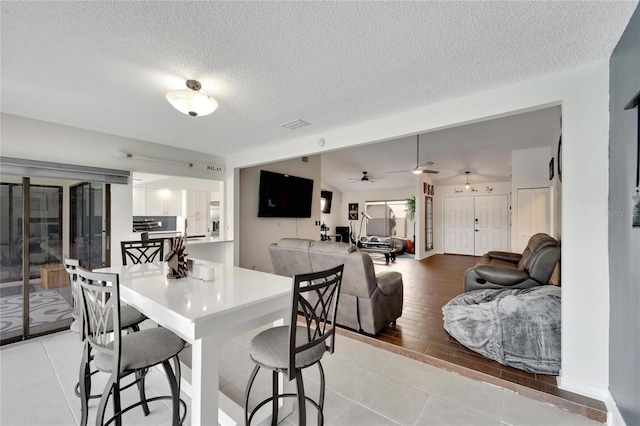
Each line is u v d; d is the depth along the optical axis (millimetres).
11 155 2885
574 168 2008
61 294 3246
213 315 1390
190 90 2139
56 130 3168
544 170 5281
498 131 4727
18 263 2998
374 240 9328
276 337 1643
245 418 1635
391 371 2416
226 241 4602
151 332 1696
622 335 1668
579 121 2000
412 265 7191
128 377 2312
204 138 3820
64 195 3301
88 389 1808
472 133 4871
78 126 3281
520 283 2986
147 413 1877
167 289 1811
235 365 2527
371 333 2957
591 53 1839
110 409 1921
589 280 1954
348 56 1899
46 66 1995
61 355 2633
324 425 1800
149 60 1933
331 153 6645
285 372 1434
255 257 5266
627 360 1600
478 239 8875
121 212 3697
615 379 1777
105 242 3574
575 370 2012
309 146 3750
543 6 1439
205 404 1411
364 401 2031
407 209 9750
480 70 2074
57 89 2344
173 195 5812
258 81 2242
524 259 3605
